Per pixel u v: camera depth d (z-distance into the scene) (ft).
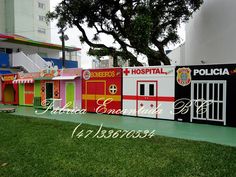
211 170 17.11
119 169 17.57
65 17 65.51
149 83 41.14
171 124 35.50
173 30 66.64
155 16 59.57
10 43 93.04
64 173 16.89
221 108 34.37
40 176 16.40
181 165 18.12
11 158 19.89
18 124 34.35
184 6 62.18
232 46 45.57
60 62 96.27
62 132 29.07
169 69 39.04
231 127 33.24
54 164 18.54
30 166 18.16
